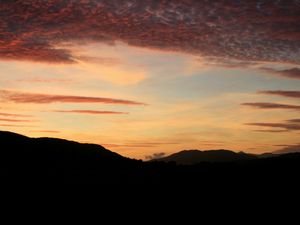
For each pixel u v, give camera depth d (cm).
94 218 3778
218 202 4759
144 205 4484
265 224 3847
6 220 3425
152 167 7525
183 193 5269
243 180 6281
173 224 3753
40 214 3756
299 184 6062
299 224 3862
